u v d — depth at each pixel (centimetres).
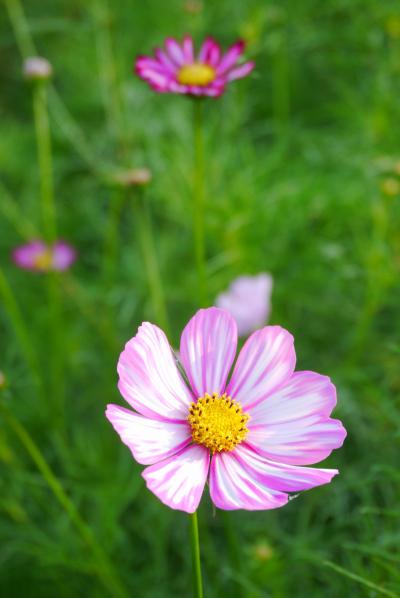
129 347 45
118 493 65
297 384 46
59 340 73
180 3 103
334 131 90
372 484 64
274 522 66
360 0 91
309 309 78
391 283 72
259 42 87
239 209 78
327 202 79
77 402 76
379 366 73
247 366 47
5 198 83
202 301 62
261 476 45
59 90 112
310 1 95
